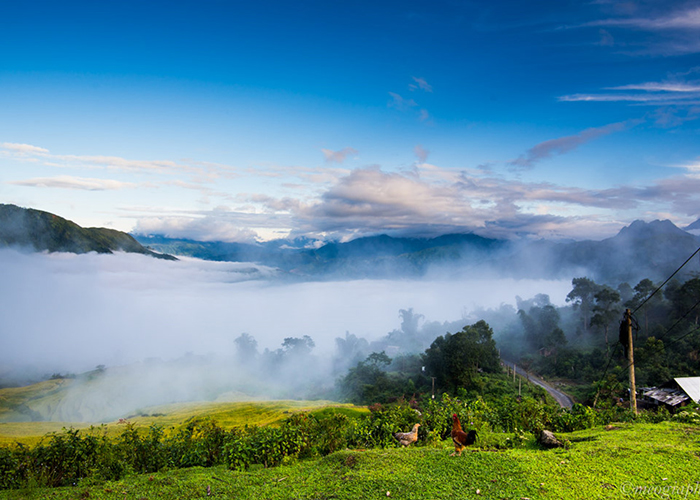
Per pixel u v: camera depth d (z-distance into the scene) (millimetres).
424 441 14016
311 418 14125
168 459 11969
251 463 11852
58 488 9875
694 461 9203
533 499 7586
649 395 51375
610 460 9430
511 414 16703
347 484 8852
